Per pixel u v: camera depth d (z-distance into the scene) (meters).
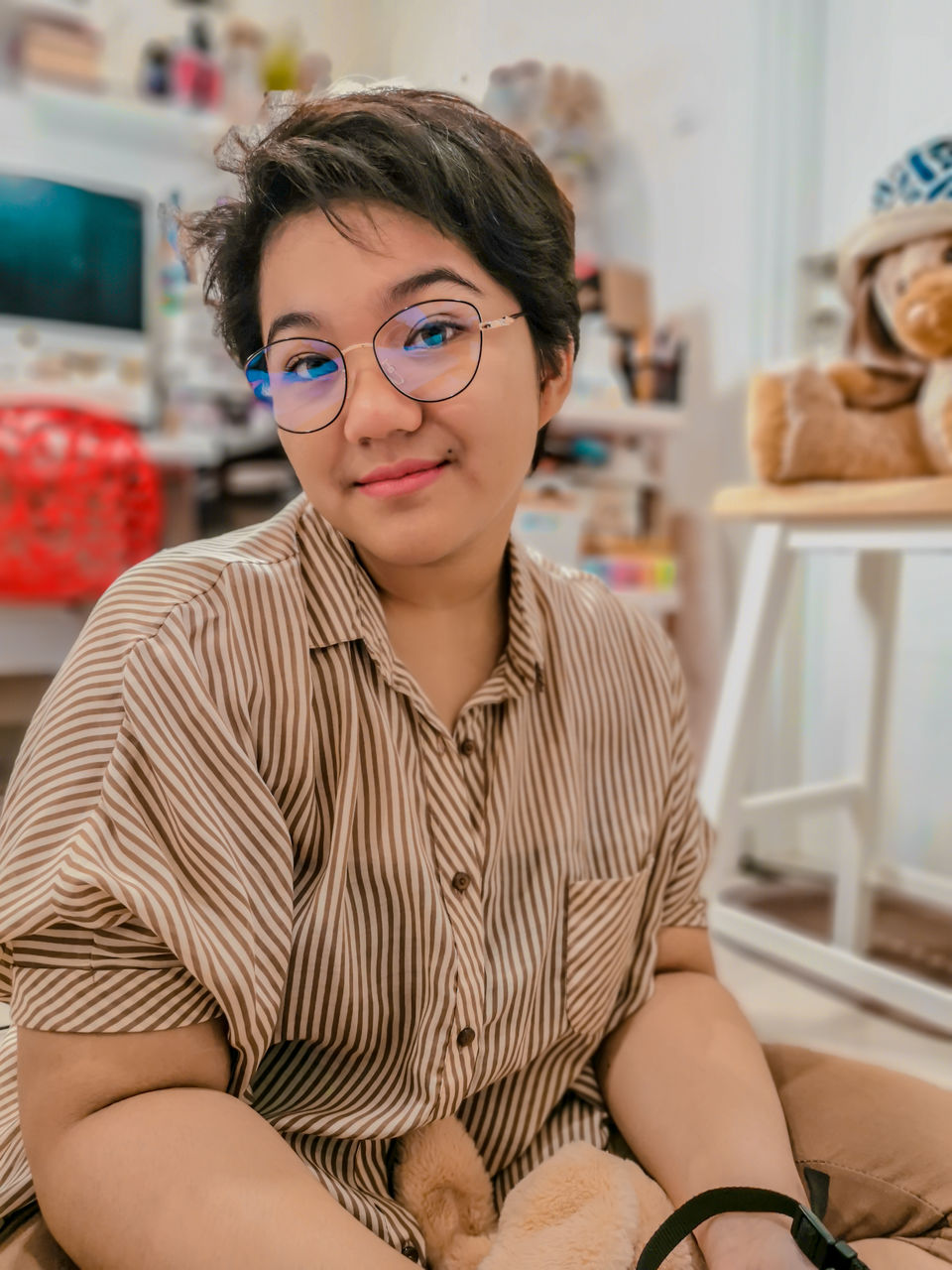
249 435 2.05
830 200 1.81
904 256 1.18
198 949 0.46
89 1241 0.43
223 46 2.00
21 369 1.89
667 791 0.73
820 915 1.69
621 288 2.02
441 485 0.51
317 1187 0.46
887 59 1.68
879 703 1.47
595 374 1.91
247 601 0.55
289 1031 0.55
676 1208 0.56
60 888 0.45
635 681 0.71
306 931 0.54
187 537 2.10
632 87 2.11
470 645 0.63
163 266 2.05
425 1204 0.58
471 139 0.52
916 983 1.19
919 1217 0.60
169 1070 0.47
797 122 1.83
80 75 1.94
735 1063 0.65
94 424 1.58
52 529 1.53
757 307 1.92
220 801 0.50
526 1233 0.56
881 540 1.15
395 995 0.57
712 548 2.06
